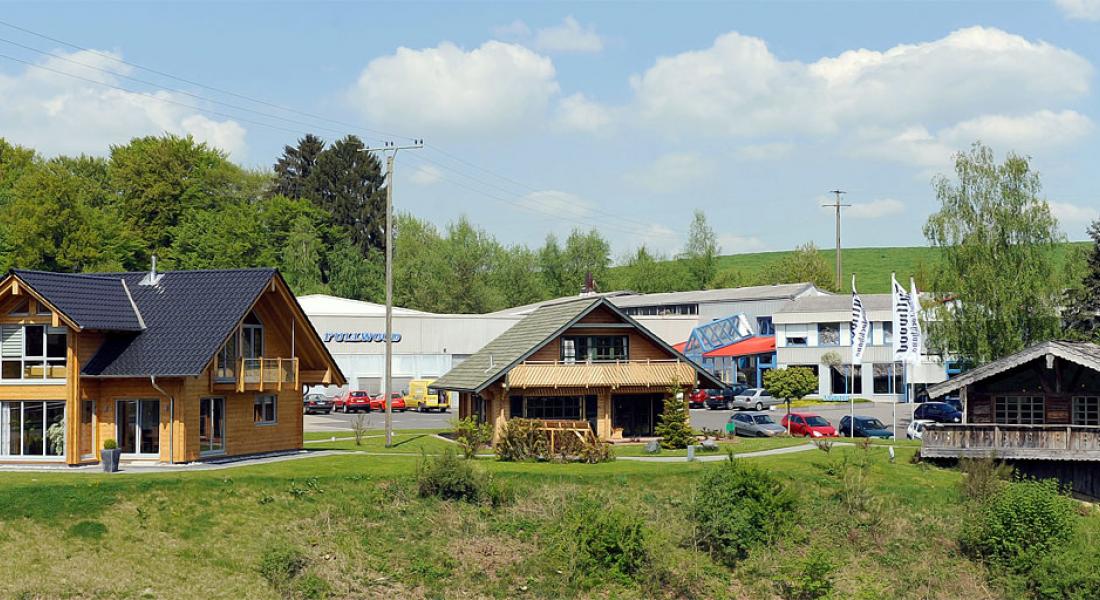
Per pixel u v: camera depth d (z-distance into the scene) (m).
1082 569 39.38
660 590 38.16
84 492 38.72
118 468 43.94
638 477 46.34
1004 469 47.72
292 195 142.75
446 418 83.31
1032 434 48.59
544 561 39.06
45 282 45.91
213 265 118.31
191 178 125.00
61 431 45.97
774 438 62.16
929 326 69.75
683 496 44.88
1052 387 52.09
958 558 42.34
